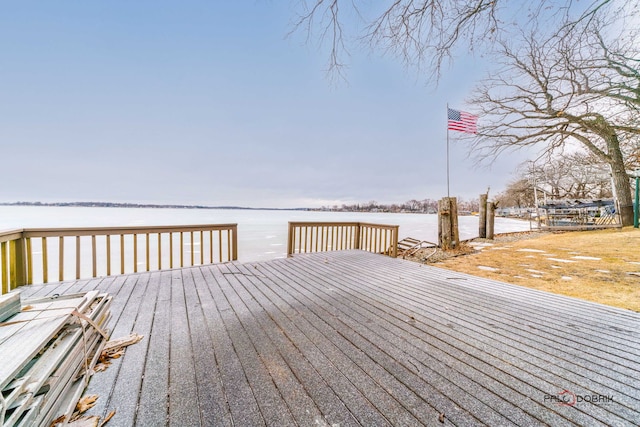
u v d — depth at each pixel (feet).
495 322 8.05
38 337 4.29
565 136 33.60
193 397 4.68
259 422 4.15
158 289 10.94
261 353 6.14
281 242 45.91
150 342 6.59
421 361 5.90
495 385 5.11
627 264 17.13
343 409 4.43
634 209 33.14
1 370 3.38
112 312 8.46
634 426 4.13
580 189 60.64
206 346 6.43
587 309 9.18
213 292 10.61
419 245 24.00
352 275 13.61
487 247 26.09
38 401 3.67
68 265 30.83
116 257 35.58
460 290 11.24
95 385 4.96
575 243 25.77
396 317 8.35
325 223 20.84
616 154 33.47
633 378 5.36
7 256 10.98
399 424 4.14
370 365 5.71
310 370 5.51
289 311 8.73
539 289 12.40
